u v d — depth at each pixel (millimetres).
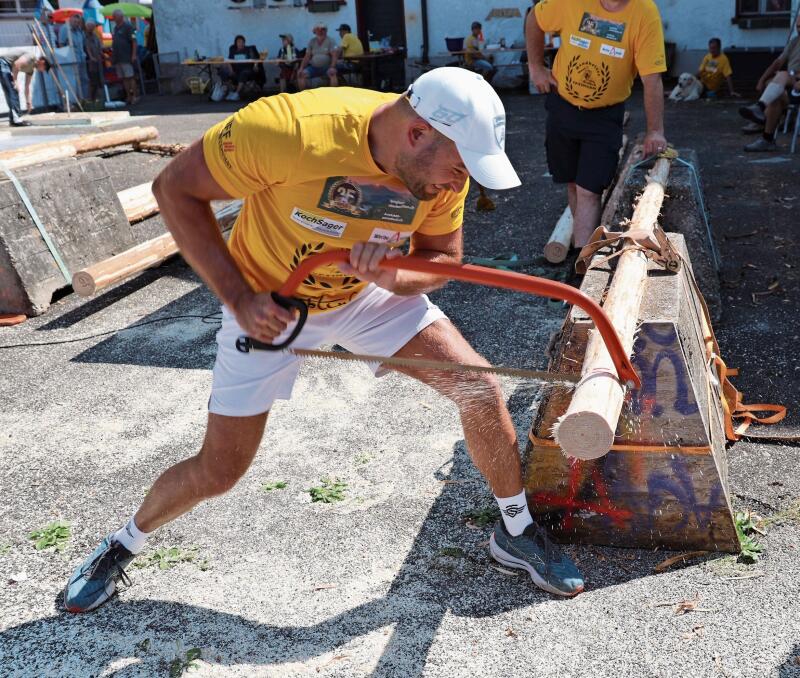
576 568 2887
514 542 2904
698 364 3094
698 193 5488
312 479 3674
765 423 3871
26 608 2961
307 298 2619
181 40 20469
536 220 7527
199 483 2729
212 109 17781
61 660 2705
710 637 2623
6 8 18797
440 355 2652
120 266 5965
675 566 2955
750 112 10305
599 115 5309
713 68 15195
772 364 4480
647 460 2896
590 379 2402
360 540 3232
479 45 17609
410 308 2703
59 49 19531
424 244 2680
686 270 3500
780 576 2859
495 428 2693
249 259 2580
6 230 5770
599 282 3238
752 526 3113
